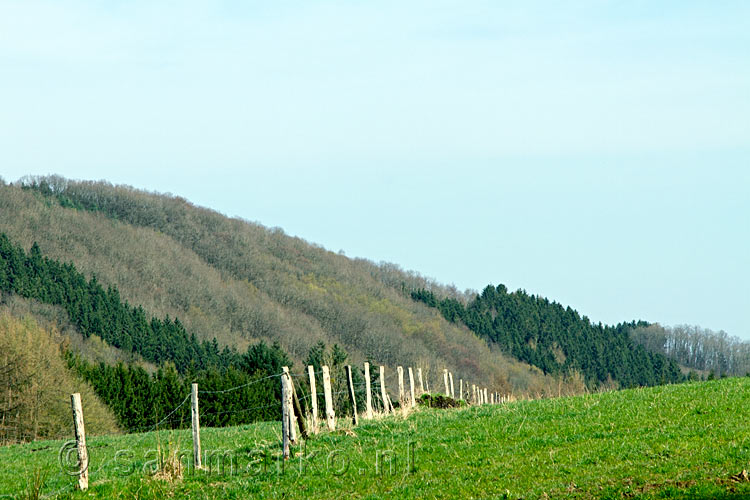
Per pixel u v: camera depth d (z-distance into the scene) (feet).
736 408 99.25
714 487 68.03
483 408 128.26
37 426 252.83
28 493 87.81
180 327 608.19
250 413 322.14
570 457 84.28
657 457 80.12
